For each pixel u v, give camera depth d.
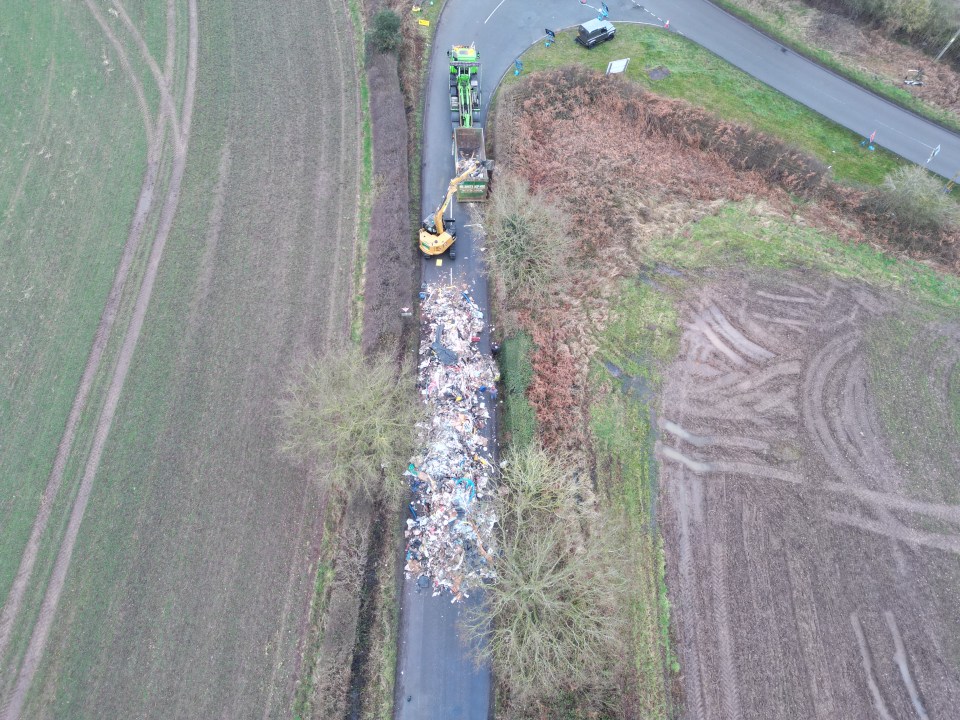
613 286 44.16
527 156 49.59
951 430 39.22
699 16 59.81
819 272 45.44
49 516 34.47
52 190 46.38
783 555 35.03
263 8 57.81
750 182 49.66
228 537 34.06
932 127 52.66
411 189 47.22
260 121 50.47
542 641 28.06
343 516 34.53
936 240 46.34
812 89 54.91
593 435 38.25
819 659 32.44
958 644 33.00
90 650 31.17
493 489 35.94
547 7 59.75
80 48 54.25
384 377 34.34
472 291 43.31
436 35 57.03
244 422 37.44
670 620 33.16
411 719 30.30
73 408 37.75
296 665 31.31
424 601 33.00
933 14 56.06
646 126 52.09
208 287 42.28
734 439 38.53
